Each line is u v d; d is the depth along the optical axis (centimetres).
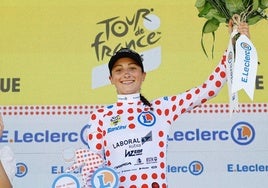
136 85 518
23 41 658
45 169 636
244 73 451
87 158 471
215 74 518
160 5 664
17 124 643
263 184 634
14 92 649
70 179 443
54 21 662
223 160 637
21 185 632
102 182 448
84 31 661
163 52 658
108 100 650
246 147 639
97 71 655
